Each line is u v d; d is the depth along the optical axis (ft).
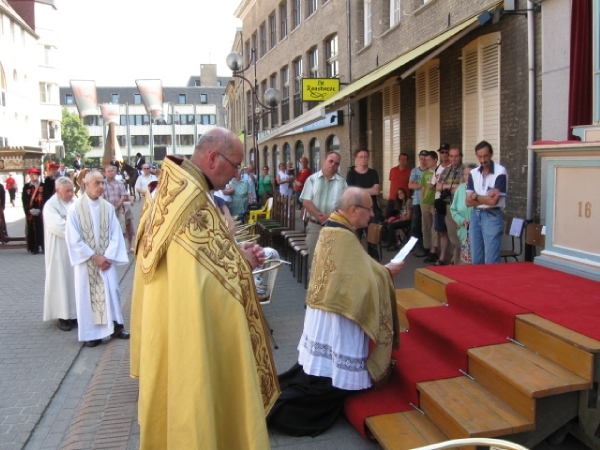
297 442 12.61
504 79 27.63
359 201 13.14
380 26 45.80
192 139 273.95
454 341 13.15
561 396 10.76
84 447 12.68
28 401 15.67
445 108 34.94
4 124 132.05
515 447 7.31
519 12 24.82
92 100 138.51
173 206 7.43
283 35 84.23
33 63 153.99
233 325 7.34
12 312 24.93
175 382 7.02
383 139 47.67
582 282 15.70
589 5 19.84
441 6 34.60
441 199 27.55
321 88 51.90
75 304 22.24
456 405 11.28
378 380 13.24
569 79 21.42
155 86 156.15
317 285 13.28
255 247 9.04
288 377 14.21
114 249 20.40
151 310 7.60
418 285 18.12
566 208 17.22
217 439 7.35
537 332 12.04
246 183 39.27
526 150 25.91
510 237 27.91
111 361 18.39
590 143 15.52
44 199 41.45
